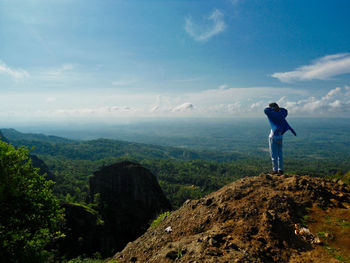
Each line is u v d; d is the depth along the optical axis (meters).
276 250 4.55
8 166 10.05
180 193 110.75
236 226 5.58
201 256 4.52
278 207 5.88
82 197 84.81
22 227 10.12
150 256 6.79
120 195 62.66
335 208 5.82
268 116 8.44
